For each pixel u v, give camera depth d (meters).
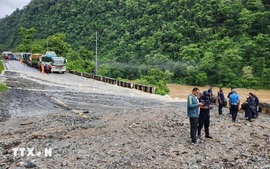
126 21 131.75
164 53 97.06
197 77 79.31
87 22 145.50
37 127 14.27
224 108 25.34
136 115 17.86
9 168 8.59
